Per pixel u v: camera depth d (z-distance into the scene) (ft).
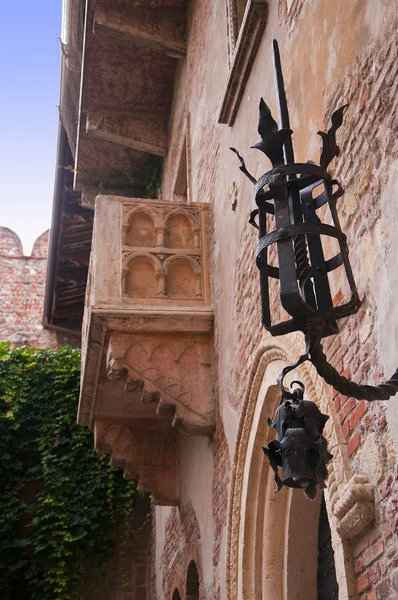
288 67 16.43
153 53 32.81
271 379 15.74
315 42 14.71
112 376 20.63
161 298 21.53
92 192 40.37
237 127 20.94
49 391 36.83
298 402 8.68
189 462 24.77
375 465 10.63
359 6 12.53
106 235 22.07
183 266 22.47
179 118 32.32
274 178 8.55
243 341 18.35
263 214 8.98
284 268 8.00
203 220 23.31
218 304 21.25
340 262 8.40
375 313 11.07
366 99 11.98
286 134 8.76
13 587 32.48
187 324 21.42
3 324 54.65
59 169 44.29
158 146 35.55
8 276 56.59
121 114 35.55
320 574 15.66
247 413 17.13
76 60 36.60
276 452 8.62
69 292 51.96
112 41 32.01
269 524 16.28
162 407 20.80
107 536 33.83
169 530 28.91
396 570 9.69
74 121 40.55
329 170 13.29
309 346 8.00
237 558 16.97
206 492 21.68
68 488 34.12
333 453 11.76
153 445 26.78
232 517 17.39
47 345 54.19
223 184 22.04
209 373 21.24
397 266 10.42
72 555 33.24
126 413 25.91
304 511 16.03
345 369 11.97
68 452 35.40
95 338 21.34
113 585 33.60
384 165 11.09
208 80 25.90
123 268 21.62
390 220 10.76
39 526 33.14
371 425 10.85
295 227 8.20
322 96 14.05
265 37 18.61
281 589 15.85
